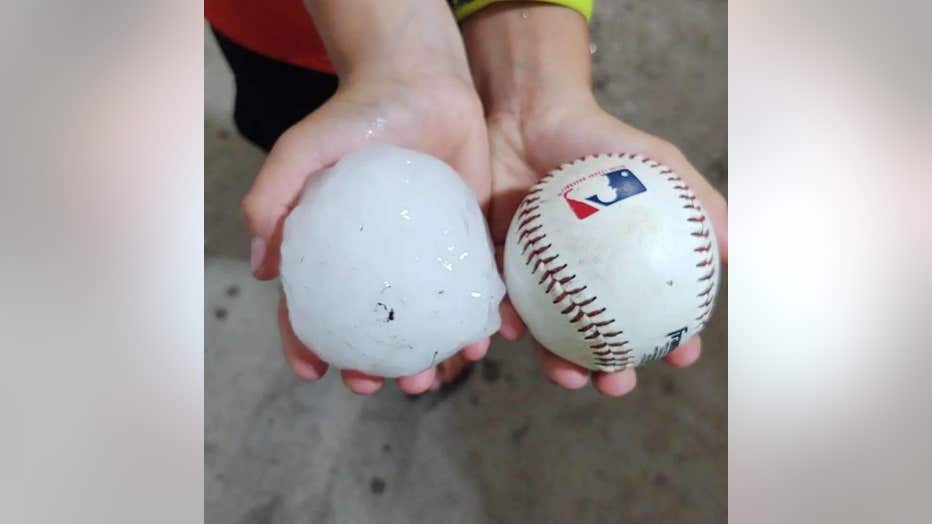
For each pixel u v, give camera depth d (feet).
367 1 0.85
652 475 1.20
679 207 0.72
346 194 0.72
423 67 0.86
